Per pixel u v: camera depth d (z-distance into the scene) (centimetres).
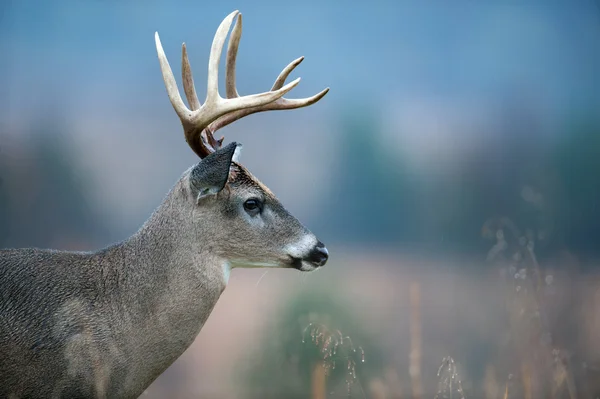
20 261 2189
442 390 2767
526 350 3145
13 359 2094
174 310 2192
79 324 2134
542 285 3488
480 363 3488
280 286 5194
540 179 9344
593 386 3119
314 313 3634
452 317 4750
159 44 2320
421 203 10488
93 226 8881
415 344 2844
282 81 2469
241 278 6394
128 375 2166
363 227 10850
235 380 3447
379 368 3362
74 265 2212
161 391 3556
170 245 2212
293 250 2283
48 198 8694
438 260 7638
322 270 4059
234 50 2480
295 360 3362
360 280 6138
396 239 10069
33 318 2119
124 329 2166
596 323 3906
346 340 3522
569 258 6125
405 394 3198
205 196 2216
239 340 4094
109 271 2211
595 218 8200
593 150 11500
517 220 6825
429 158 12688
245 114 2480
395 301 5328
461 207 9856
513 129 14425
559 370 2889
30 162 9100
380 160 12400
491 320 4394
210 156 2189
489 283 5881
